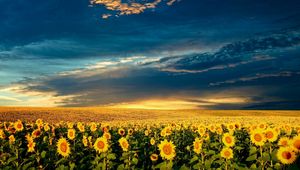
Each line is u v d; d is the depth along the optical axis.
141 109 93.56
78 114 75.62
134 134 18.80
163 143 9.57
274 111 106.12
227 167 10.05
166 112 91.00
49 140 14.06
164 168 9.39
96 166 10.91
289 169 7.83
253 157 10.18
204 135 14.75
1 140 14.02
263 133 10.83
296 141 8.15
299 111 106.88
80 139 14.97
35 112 73.31
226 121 38.81
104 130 15.91
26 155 13.19
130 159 11.20
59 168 10.65
